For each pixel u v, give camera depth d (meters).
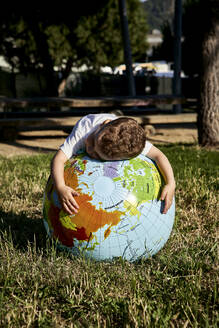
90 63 19.30
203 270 2.88
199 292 2.56
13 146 9.06
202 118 8.04
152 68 26.28
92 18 17.59
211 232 3.67
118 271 2.79
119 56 18.83
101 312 2.39
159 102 10.52
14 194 4.85
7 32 16.86
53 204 2.74
